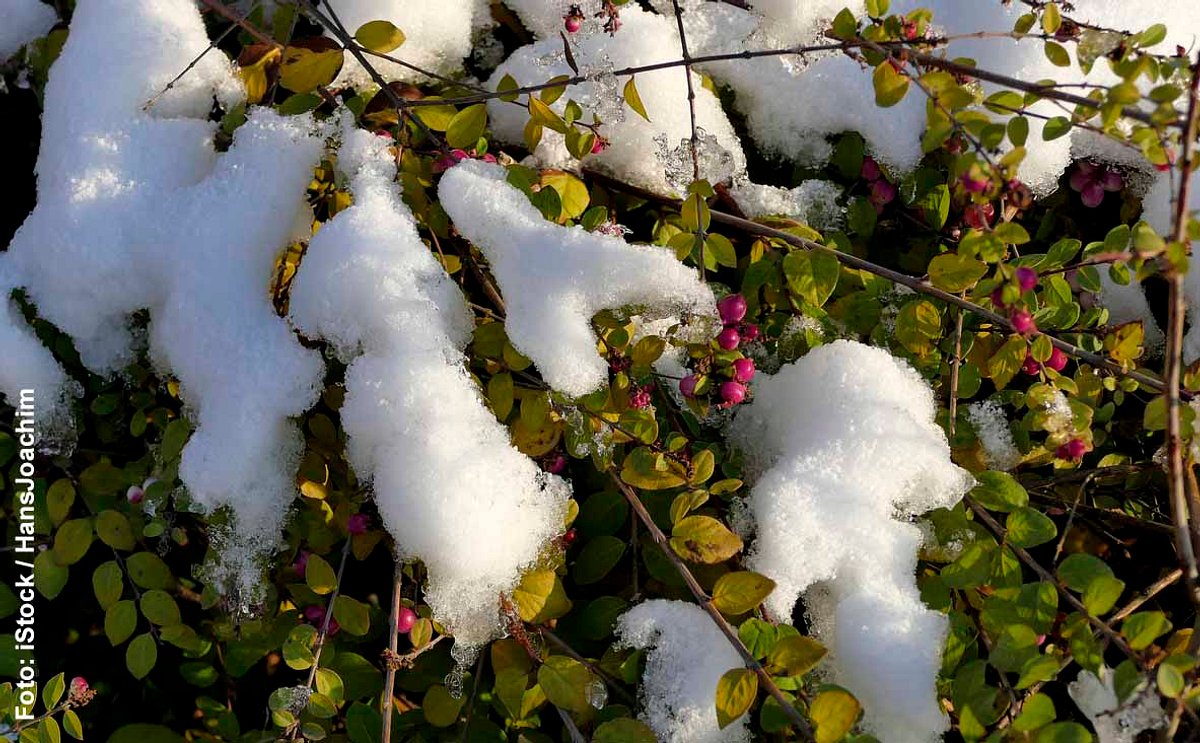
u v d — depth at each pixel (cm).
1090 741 37
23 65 52
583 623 45
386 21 44
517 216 43
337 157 45
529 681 45
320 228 44
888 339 47
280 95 50
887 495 44
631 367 44
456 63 50
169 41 47
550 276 42
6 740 46
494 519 42
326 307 43
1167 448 39
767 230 45
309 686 44
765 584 41
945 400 47
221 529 45
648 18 49
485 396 44
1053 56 42
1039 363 44
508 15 51
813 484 43
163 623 47
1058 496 49
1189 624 49
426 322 43
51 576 47
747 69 50
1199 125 39
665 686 43
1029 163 48
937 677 41
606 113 46
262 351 44
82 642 54
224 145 48
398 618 45
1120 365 45
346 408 42
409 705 49
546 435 44
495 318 46
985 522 45
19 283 47
